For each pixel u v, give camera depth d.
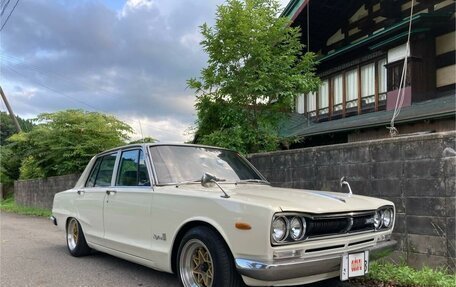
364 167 5.40
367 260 3.79
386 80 12.59
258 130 8.09
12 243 7.99
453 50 11.31
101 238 5.37
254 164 7.21
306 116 16.53
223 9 7.70
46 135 14.72
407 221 4.86
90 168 6.12
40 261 6.13
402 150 4.96
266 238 3.20
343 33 15.17
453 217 4.45
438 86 11.66
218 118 8.11
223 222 3.53
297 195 3.89
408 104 11.52
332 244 3.54
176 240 4.09
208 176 3.99
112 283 4.81
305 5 14.11
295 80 7.83
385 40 12.19
